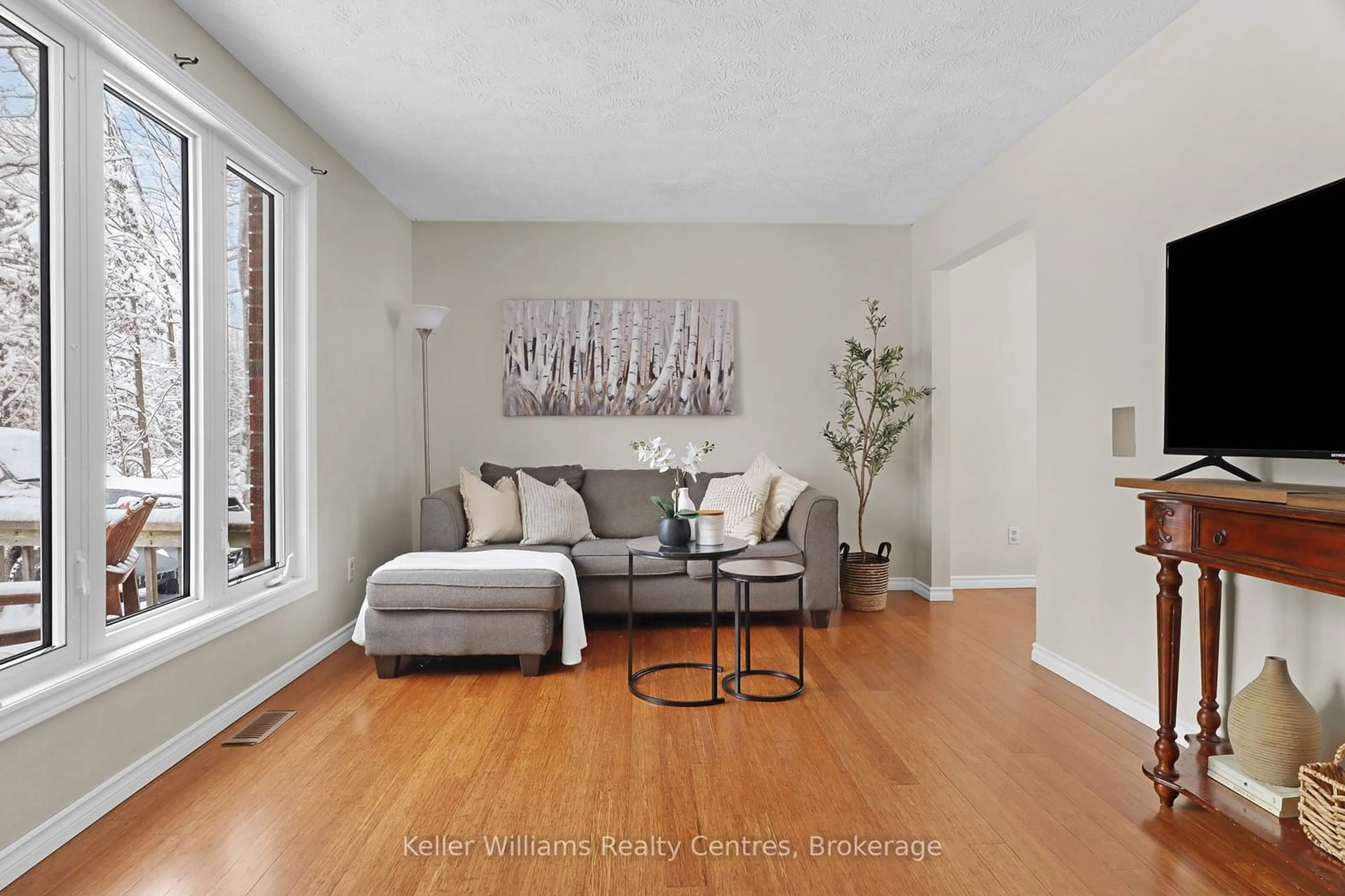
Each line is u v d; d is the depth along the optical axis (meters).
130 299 2.35
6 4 1.82
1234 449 2.04
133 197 2.37
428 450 4.76
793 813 2.10
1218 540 1.91
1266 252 1.95
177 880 1.78
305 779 2.32
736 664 3.29
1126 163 2.86
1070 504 3.25
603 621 4.38
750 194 4.47
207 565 2.69
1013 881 1.78
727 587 4.05
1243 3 2.30
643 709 2.92
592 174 4.11
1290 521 1.68
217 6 2.48
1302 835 1.75
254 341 3.14
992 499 5.19
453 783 2.29
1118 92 2.91
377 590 3.24
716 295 5.08
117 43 2.11
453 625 3.28
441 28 2.62
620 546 4.22
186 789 2.25
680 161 3.93
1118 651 2.93
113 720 2.15
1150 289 2.72
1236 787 1.97
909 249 5.15
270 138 3.08
